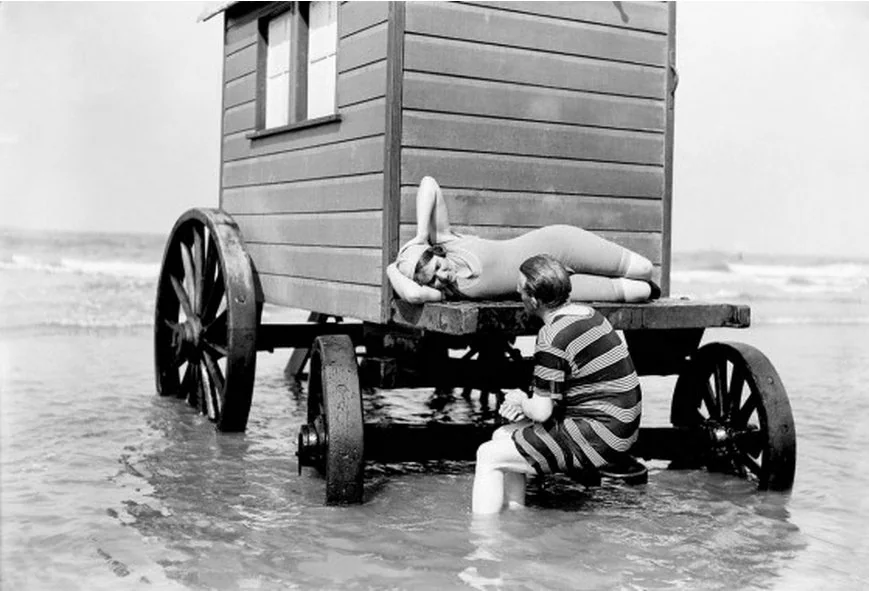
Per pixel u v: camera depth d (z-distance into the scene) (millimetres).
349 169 6734
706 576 4668
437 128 6336
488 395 10078
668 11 7215
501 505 5660
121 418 8281
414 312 5867
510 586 4480
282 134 7918
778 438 6078
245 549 4941
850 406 9828
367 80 6484
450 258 5859
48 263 27906
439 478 6516
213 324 8484
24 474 6352
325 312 7117
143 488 6090
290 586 4438
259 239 8367
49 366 11516
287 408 9180
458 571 4668
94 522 5352
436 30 6312
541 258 5328
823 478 6688
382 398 10078
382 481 6383
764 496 6156
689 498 6094
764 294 31094
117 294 22938
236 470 6594
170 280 9203
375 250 6391
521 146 6637
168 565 4688
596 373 5266
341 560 4797
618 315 5859
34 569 4594
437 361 6289
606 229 7027
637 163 7137
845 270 36031
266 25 8641
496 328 5406
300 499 5883
